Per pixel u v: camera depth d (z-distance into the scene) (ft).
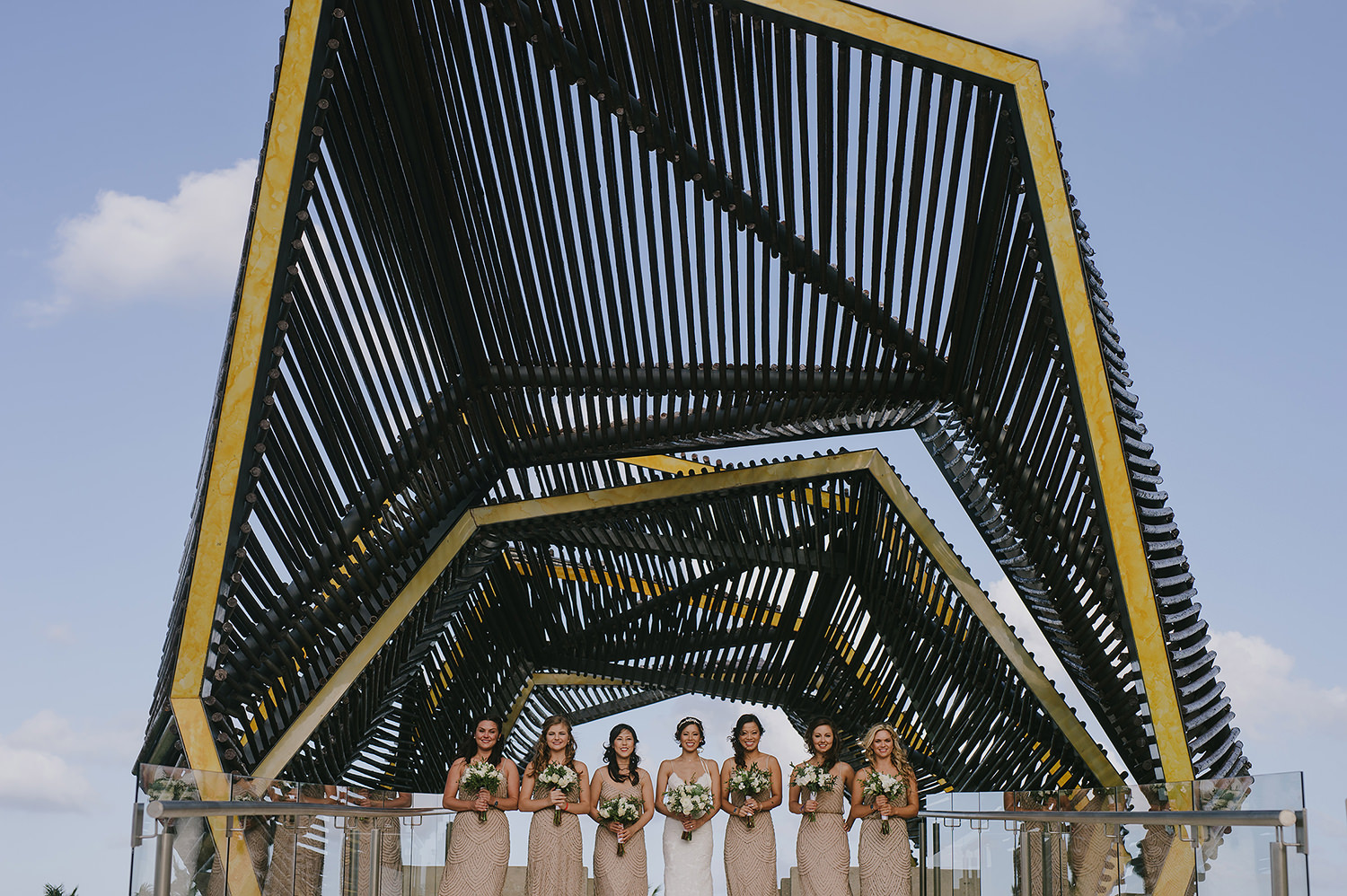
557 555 42.93
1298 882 16.38
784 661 45.11
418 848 32.81
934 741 40.60
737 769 25.05
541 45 27.99
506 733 53.88
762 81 28.45
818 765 25.13
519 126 29.63
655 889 27.61
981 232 29.86
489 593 44.65
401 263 30.96
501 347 34.04
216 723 28.60
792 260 30.81
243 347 27.61
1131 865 21.09
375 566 33.76
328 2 25.89
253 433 27.91
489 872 24.68
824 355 32.78
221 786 19.24
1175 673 28.76
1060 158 27.84
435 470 35.04
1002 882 26.68
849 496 38.83
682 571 42.98
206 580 28.17
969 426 33.71
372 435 32.17
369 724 39.68
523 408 35.50
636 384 34.12
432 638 41.60
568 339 33.65
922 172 29.35
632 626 45.21
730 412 34.30
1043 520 32.19
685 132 29.48
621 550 40.63
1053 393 30.04
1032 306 29.66
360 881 27.02
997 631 35.37
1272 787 17.34
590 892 42.19
